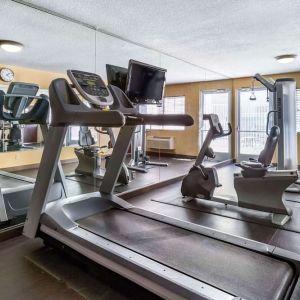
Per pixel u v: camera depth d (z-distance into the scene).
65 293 1.81
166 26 3.26
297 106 6.21
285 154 4.63
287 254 1.80
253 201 3.21
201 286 1.47
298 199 3.89
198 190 3.74
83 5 2.66
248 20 3.09
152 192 4.34
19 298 1.76
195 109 5.81
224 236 2.11
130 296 1.77
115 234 2.17
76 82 2.14
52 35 3.35
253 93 6.41
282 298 1.42
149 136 5.24
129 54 4.30
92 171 3.96
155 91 4.00
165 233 2.20
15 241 2.59
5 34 3.21
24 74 3.34
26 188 3.13
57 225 2.23
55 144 2.26
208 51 4.44
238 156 6.66
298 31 3.49
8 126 3.14
